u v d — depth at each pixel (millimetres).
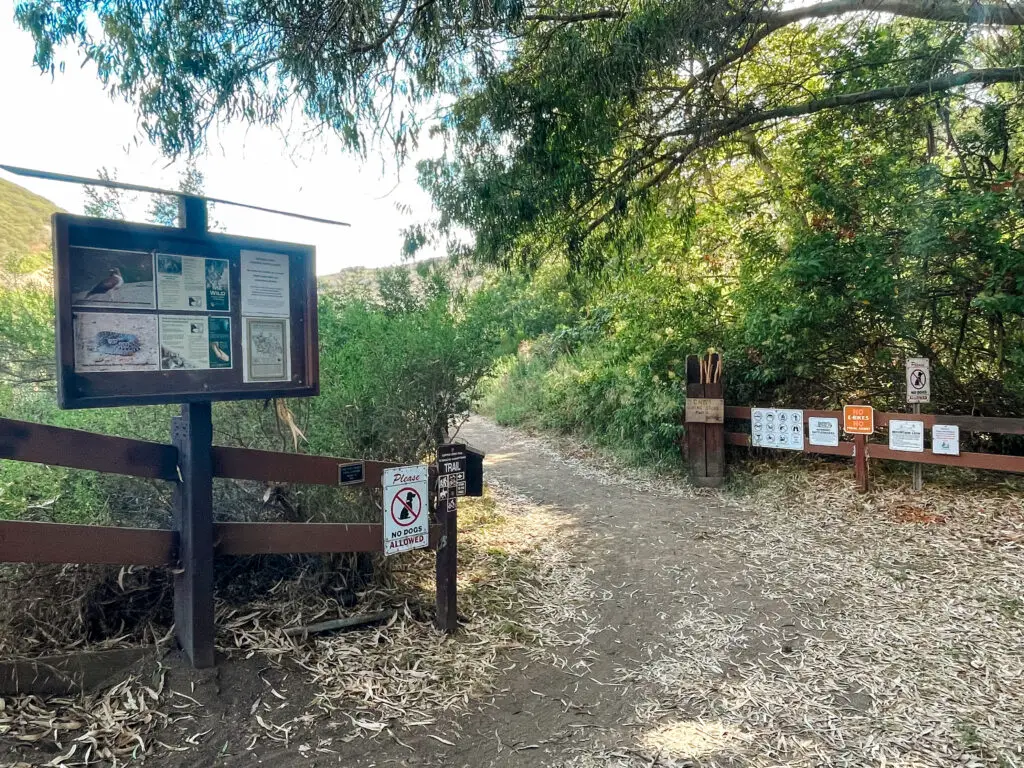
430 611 3789
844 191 6762
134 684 2662
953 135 7375
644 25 5570
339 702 2824
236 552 2891
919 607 4129
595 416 10016
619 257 8109
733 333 8320
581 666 3361
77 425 3330
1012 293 6090
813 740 2727
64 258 2338
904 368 7395
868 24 6824
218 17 4930
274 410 3641
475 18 5090
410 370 4203
